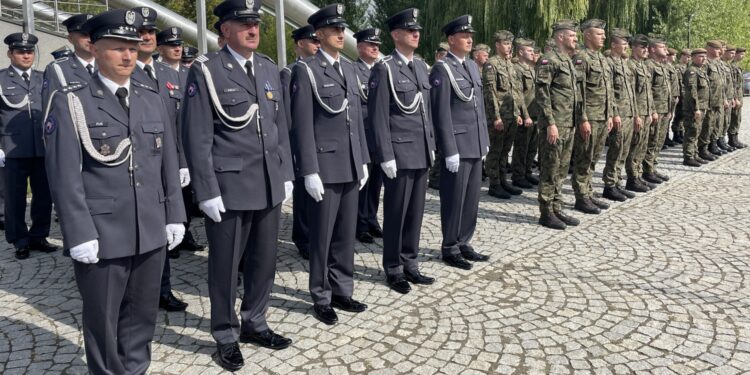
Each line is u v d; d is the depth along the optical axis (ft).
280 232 20.53
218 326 11.14
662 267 15.67
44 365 10.96
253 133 10.84
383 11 99.55
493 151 25.45
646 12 73.87
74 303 14.15
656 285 14.37
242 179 10.72
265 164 10.96
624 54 24.59
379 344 11.50
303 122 12.31
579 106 20.97
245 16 10.46
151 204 9.20
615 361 10.62
